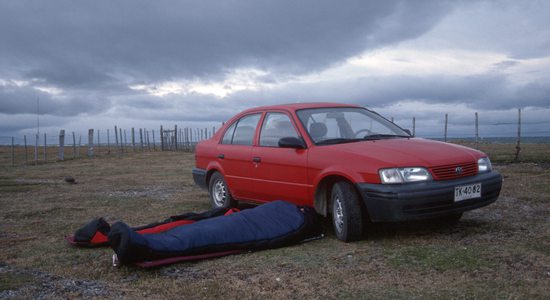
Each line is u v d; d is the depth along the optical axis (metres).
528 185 8.73
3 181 13.76
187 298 3.70
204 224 4.96
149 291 3.89
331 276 4.07
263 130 6.52
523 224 5.71
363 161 5.03
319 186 5.50
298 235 5.14
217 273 4.30
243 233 4.93
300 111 6.19
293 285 3.89
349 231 5.09
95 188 11.60
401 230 5.62
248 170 6.55
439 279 3.87
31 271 4.60
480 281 3.77
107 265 4.71
